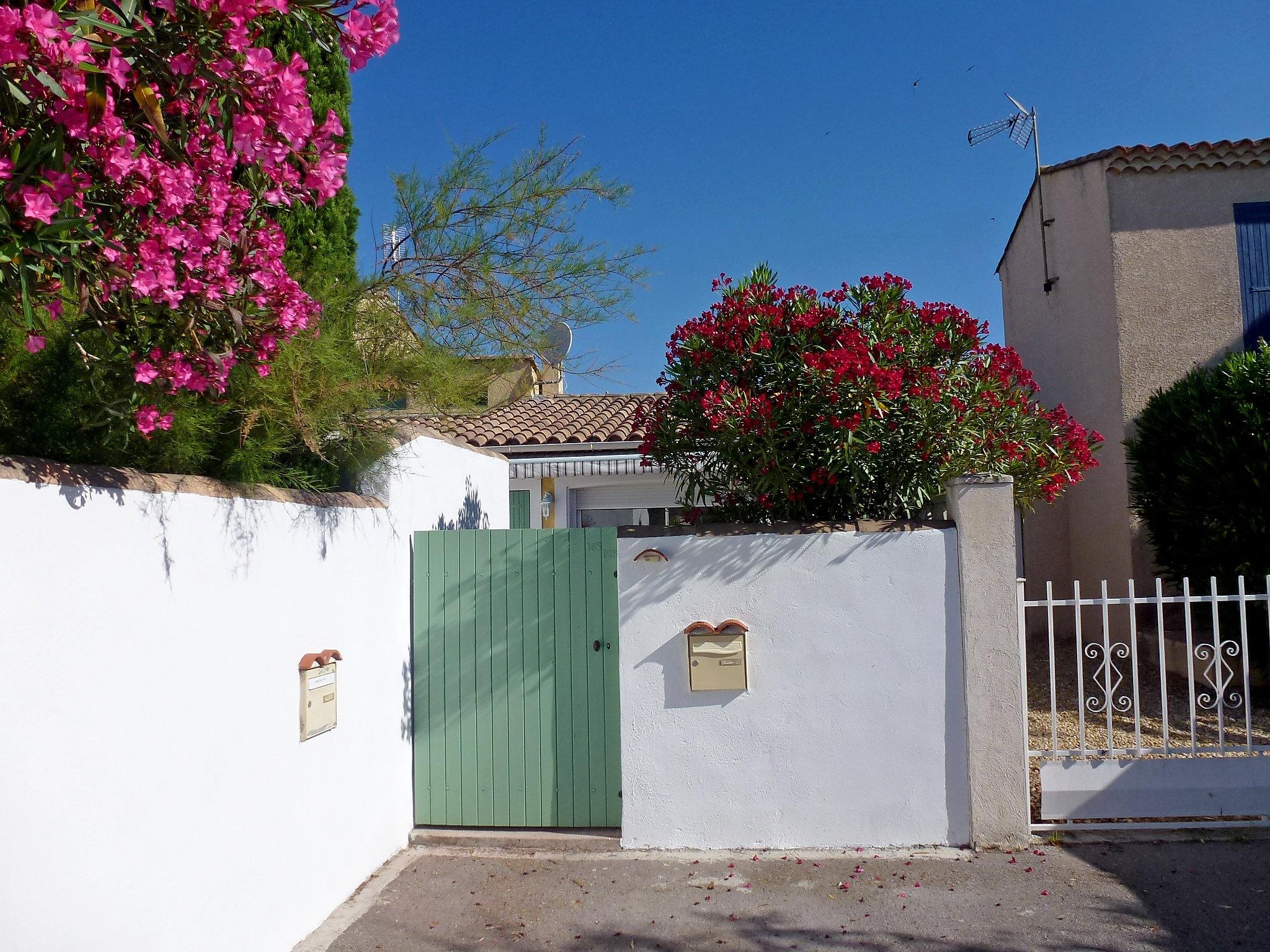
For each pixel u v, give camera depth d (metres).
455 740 6.39
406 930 4.85
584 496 12.09
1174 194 10.87
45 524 3.10
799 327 6.02
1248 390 8.37
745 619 5.92
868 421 5.64
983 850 5.71
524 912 5.04
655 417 6.49
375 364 5.84
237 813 4.20
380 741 5.83
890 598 5.88
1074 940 4.52
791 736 5.87
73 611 3.22
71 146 2.92
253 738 4.36
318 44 3.47
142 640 3.58
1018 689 5.75
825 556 5.91
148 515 3.64
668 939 4.69
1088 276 11.46
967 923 4.75
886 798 5.83
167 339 3.46
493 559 6.45
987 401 6.15
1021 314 13.90
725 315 6.25
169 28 3.00
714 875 5.48
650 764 5.94
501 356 6.99
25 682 2.99
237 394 4.48
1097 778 5.84
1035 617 12.32
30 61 2.61
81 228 2.82
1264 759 5.78
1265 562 8.24
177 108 3.31
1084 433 6.57
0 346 3.49
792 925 4.79
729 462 6.11
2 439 3.49
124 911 3.42
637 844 5.93
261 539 4.50
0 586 2.91
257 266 3.60
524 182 6.82
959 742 5.83
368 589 5.72
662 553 5.97
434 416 6.89
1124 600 5.84
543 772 6.33
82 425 3.60
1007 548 5.82
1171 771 5.80
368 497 5.98
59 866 3.10
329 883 5.07
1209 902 4.86
